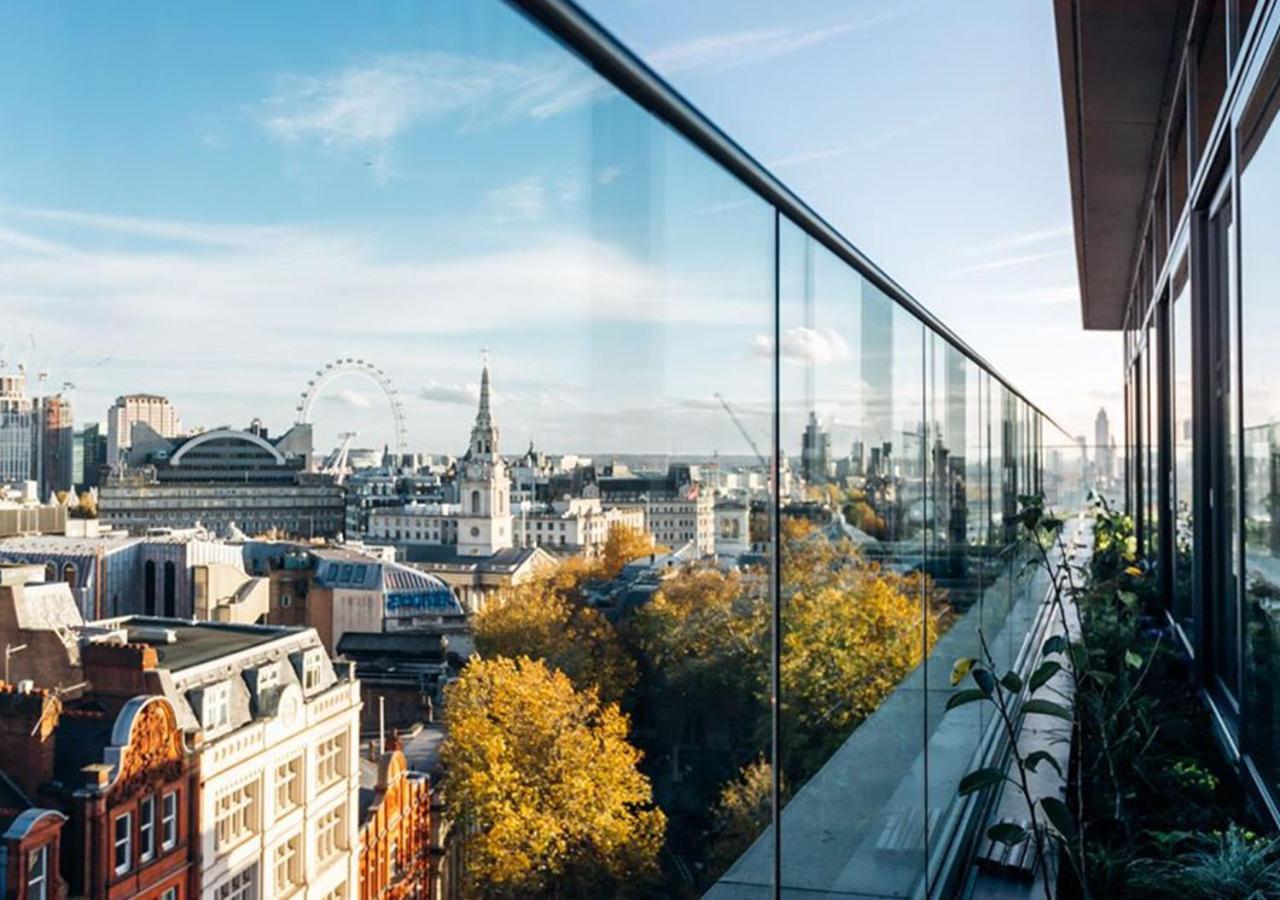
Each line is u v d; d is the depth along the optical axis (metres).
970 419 5.22
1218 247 5.63
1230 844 3.58
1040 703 3.91
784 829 2.31
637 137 1.61
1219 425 5.64
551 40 1.36
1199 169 5.72
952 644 4.33
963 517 4.84
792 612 2.39
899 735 3.31
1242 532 4.64
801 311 2.45
